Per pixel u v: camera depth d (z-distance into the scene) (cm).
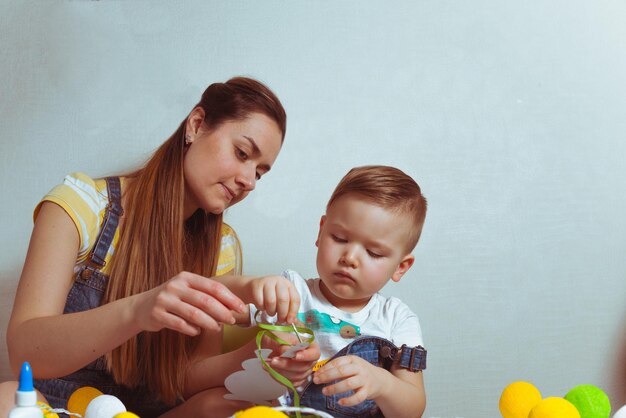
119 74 167
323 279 130
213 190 132
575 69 180
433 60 175
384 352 128
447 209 174
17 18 165
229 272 149
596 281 180
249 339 149
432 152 174
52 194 127
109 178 137
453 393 172
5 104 164
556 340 177
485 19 177
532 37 179
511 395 102
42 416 76
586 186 180
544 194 179
